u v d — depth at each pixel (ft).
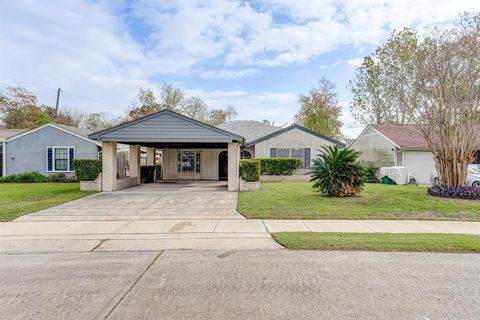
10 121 111.96
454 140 35.35
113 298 11.41
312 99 118.21
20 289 12.32
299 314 10.13
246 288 12.27
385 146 66.64
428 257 16.11
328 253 16.87
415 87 36.35
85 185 45.03
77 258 16.35
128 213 28.63
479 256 16.28
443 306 10.69
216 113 155.74
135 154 56.85
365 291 11.94
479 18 33.58
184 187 51.80
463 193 33.60
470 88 33.71
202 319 9.80
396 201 32.30
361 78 97.04
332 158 35.88
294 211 28.30
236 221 25.09
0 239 20.18
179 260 15.83
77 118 151.23
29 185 55.36
